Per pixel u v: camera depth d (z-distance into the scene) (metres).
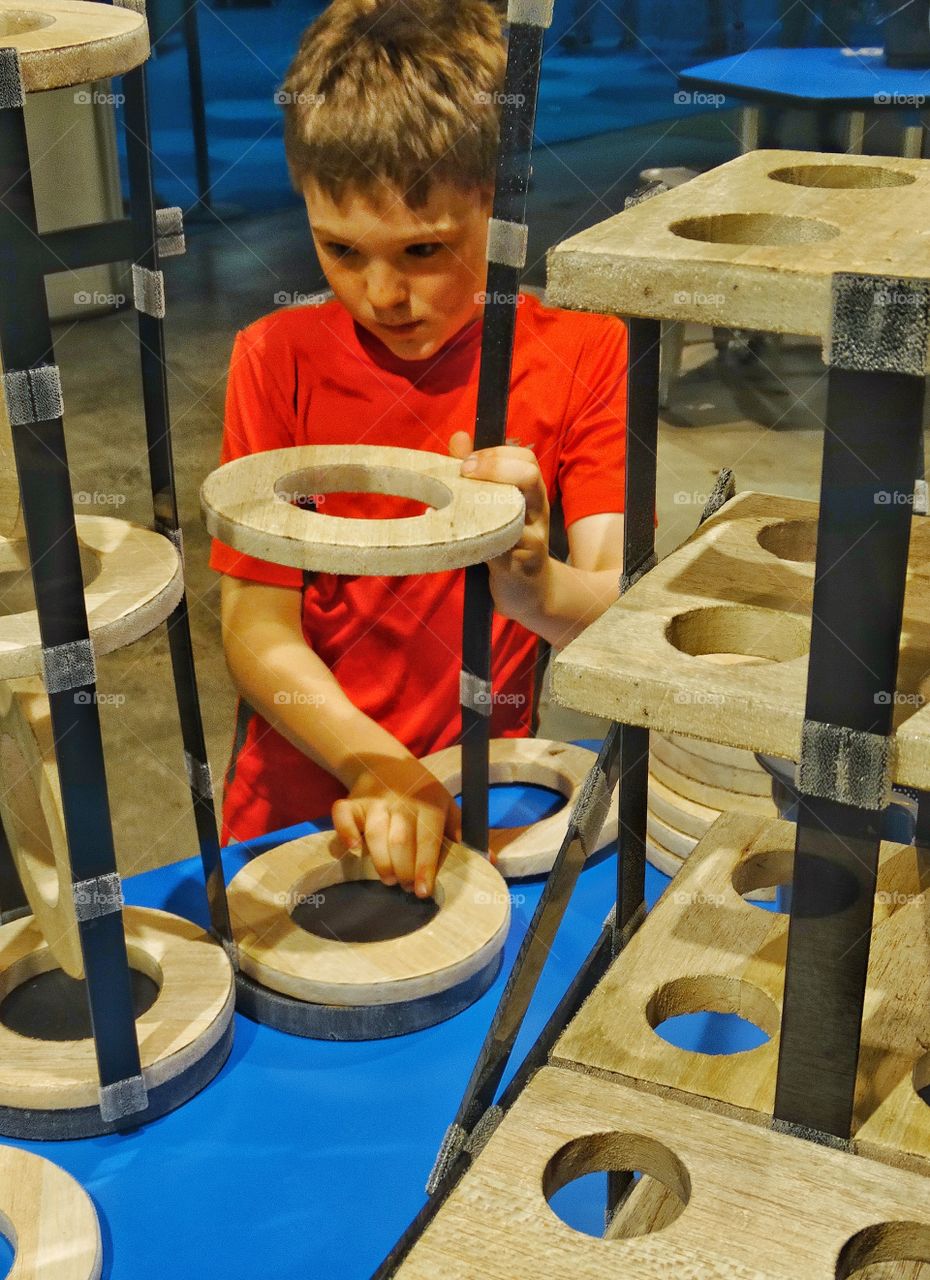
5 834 1.18
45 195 3.72
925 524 0.87
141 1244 0.88
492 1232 0.62
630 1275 0.59
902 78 2.98
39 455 0.79
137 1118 0.98
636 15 5.61
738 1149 0.67
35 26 0.88
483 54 1.22
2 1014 1.09
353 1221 0.90
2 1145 0.94
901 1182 0.65
